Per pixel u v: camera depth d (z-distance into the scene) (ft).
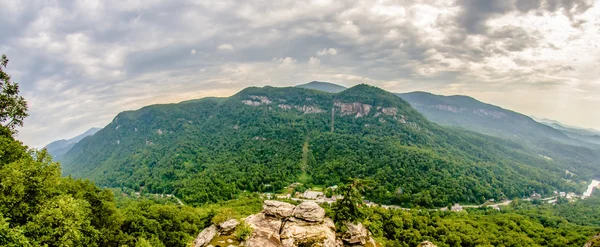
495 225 344.90
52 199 89.04
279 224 107.86
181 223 225.97
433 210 478.18
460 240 278.26
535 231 338.75
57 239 82.69
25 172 84.12
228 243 97.60
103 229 144.87
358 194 121.19
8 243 65.77
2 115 120.88
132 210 223.92
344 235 113.80
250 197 514.68
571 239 300.40
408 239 269.03
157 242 174.09
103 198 159.94
